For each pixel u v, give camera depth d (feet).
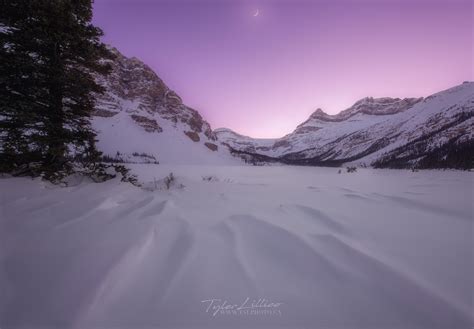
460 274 6.76
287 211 14.60
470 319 5.07
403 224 11.71
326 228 11.22
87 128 22.12
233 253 8.29
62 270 6.28
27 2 17.72
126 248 7.59
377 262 7.48
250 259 7.93
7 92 18.04
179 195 18.43
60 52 21.13
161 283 6.37
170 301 5.77
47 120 19.16
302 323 5.32
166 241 8.87
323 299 5.98
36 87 18.44
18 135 17.90
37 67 18.43
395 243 9.20
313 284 6.57
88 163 21.62
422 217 12.97
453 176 50.08
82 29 20.62
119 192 15.71
